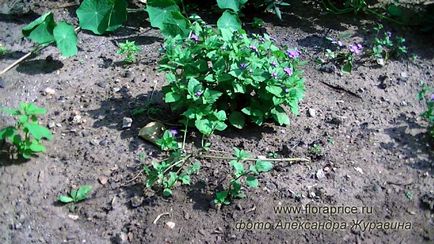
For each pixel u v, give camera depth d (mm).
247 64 926
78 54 1164
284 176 928
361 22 1269
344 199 903
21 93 1068
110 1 1183
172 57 957
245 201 887
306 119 1033
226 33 961
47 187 906
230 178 917
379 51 1150
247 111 962
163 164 905
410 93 1103
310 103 1067
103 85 1089
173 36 1135
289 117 1033
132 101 1051
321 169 943
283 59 1014
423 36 1237
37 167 933
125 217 869
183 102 943
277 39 1210
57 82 1096
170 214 873
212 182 910
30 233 848
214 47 944
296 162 951
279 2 1260
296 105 972
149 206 881
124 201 888
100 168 934
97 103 1051
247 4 1273
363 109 1063
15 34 1219
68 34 1117
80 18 1178
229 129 997
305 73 1134
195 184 908
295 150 967
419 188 927
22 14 1267
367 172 945
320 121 1031
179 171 920
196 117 933
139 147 967
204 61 951
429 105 1001
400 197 914
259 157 950
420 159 972
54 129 999
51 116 1022
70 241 840
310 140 991
